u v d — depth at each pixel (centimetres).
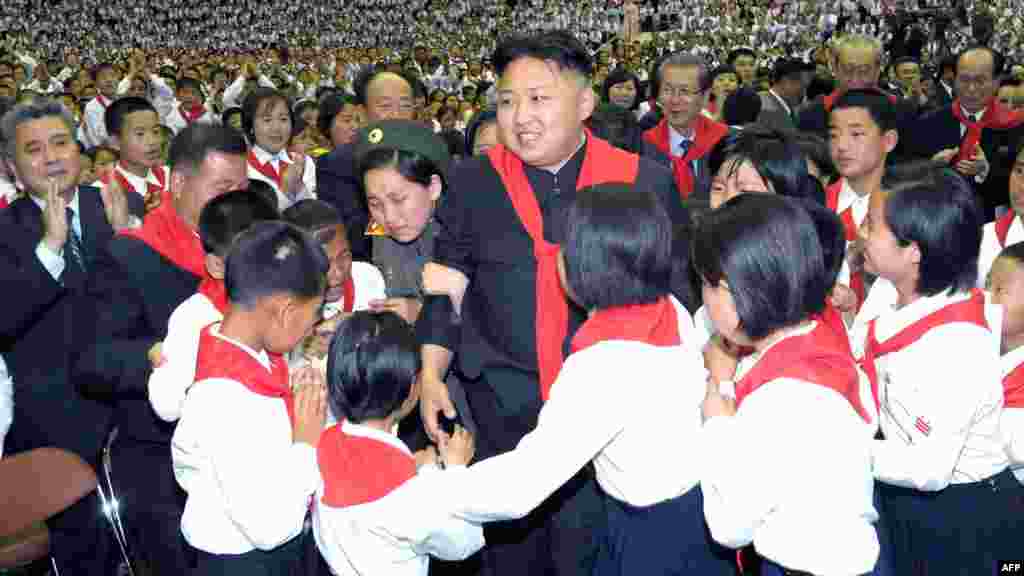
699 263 165
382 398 185
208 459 182
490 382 211
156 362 215
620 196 173
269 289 182
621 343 169
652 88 503
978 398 178
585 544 211
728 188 237
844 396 158
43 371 271
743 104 543
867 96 291
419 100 762
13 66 1284
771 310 157
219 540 186
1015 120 468
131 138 417
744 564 179
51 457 226
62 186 281
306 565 214
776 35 1725
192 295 238
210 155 235
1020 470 207
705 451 166
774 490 154
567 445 166
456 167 225
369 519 181
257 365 184
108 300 234
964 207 182
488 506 168
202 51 2131
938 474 176
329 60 1641
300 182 412
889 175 194
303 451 185
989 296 214
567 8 2083
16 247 268
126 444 239
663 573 177
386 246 274
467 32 2167
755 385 160
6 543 213
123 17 2162
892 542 204
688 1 1902
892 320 192
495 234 212
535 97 201
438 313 222
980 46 489
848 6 1709
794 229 157
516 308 208
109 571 274
